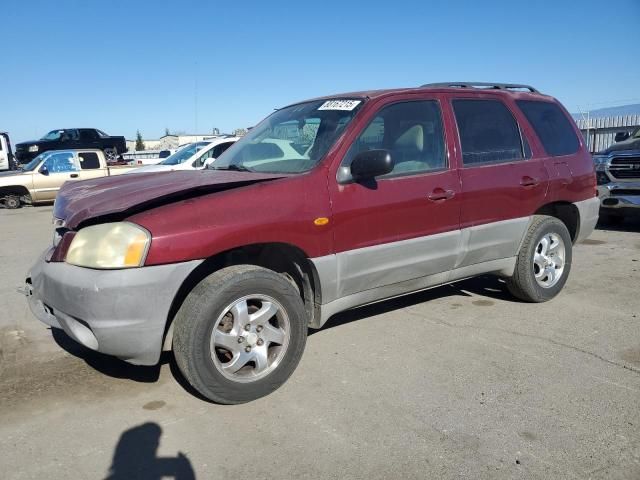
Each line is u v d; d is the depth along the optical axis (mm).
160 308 3113
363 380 3736
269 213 3422
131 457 2918
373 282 4000
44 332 4766
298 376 3812
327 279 3719
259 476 2748
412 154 4207
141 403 3486
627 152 8969
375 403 3424
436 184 4211
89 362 4113
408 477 2715
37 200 16797
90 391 3654
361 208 3803
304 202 3568
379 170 3605
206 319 3217
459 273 4582
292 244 3529
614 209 9070
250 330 3410
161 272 3086
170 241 3096
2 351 4352
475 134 4629
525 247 4984
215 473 2777
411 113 4270
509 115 4930
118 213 3211
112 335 3068
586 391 3527
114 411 3391
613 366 3887
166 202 3283
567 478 2684
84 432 3162
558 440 2994
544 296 5219
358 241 3826
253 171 4102
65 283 3141
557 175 5109
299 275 3803
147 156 35000
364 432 3105
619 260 7117
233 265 3508
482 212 4535
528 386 3609
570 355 4082
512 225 4789
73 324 3211
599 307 5164
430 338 4457
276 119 4707
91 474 2783
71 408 3434
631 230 9375
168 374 3891
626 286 5871
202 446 3008
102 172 17656
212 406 3434
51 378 3850
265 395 3518
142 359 3217
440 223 4258
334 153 3791
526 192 4840
